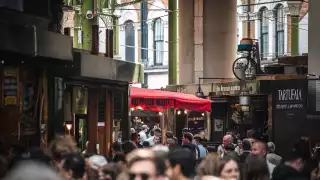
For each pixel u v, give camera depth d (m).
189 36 55.56
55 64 21.00
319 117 33.00
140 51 106.31
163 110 37.47
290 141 33.44
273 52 92.38
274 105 34.00
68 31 23.25
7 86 19.22
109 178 12.66
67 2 41.00
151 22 104.94
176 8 61.41
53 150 13.92
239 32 95.94
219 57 55.12
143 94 32.25
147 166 7.88
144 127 51.25
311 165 17.50
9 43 17.14
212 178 11.12
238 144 30.78
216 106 45.03
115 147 19.67
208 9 55.25
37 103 20.70
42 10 19.70
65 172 12.62
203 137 40.03
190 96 34.72
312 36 35.94
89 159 13.59
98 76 23.44
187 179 11.66
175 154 11.70
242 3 95.44
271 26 92.69
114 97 27.69
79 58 22.17
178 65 59.84
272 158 22.44
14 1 17.44
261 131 41.88
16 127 18.92
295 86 33.28
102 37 71.00
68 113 24.56
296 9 79.94
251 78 42.31
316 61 35.81
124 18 106.94
